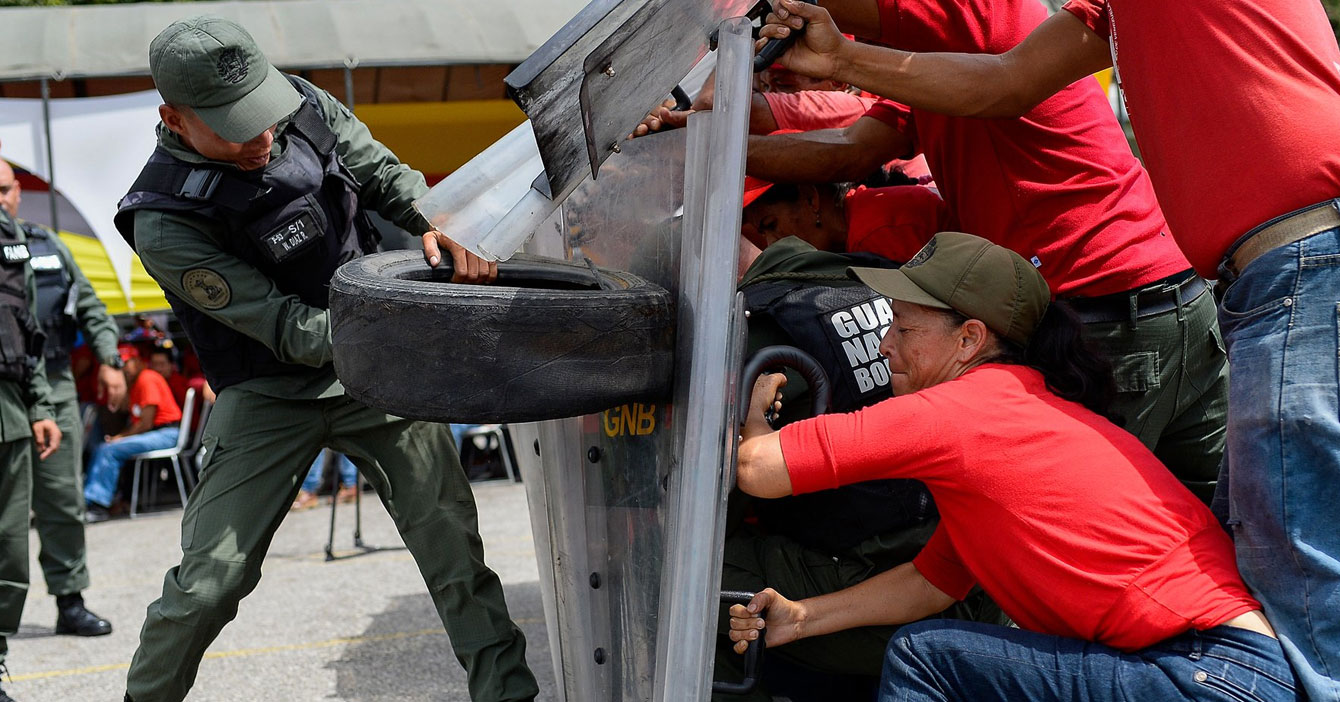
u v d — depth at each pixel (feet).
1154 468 6.91
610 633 7.82
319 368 9.25
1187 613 6.40
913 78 7.93
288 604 17.83
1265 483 6.32
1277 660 6.22
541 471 8.66
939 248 7.35
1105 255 8.77
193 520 9.20
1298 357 6.27
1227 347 6.76
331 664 14.73
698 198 6.79
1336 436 6.12
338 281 7.25
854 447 6.80
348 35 28.17
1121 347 8.96
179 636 9.00
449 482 9.59
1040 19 8.82
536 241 8.89
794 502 8.43
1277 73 6.56
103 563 21.98
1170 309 8.96
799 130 10.21
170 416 27.73
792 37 7.86
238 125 8.31
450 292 6.57
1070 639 6.76
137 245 8.80
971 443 6.77
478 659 9.36
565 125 5.93
